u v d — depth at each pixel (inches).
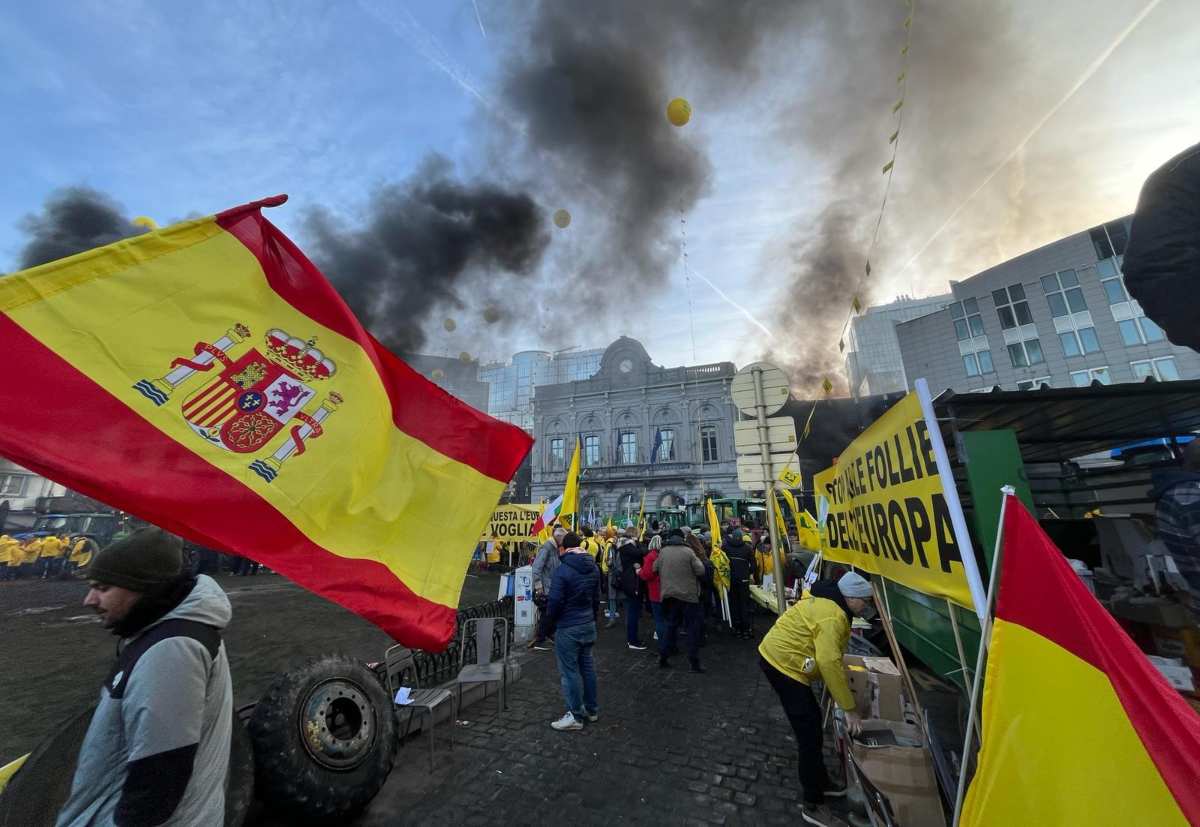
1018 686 58.5
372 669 159.0
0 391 56.7
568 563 179.8
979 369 1222.3
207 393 72.2
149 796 48.4
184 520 64.9
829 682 113.0
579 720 171.3
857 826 114.3
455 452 101.0
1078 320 1101.7
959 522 89.0
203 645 56.6
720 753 151.8
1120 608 112.0
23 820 73.1
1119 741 49.3
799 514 396.2
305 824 107.7
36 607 418.9
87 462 59.4
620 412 1614.2
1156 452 175.9
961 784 66.7
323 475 80.0
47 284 63.1
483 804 124.7
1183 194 52.1
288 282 84.9
